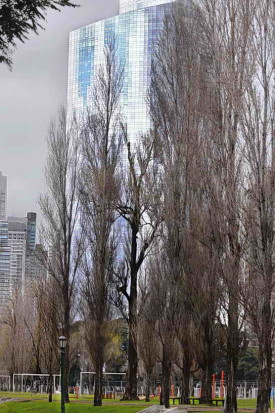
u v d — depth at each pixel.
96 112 49.78
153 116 44.31
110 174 47.44
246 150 32.09
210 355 42.59
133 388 50.44
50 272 48.97
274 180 31.20
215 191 33.78
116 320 50.22
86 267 45.91
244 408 40.09
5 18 18.19
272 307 31.28
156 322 43.03
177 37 42.00
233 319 32.91
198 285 38.75
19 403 49.44
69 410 41.81
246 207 31.66
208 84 35.56
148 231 49.97
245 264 31.67
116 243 48.69
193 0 38.53
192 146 38.94
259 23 33.53
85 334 46.22
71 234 48.41
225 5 35.19
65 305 48.28
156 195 49.31
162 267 41.56
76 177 48.75
